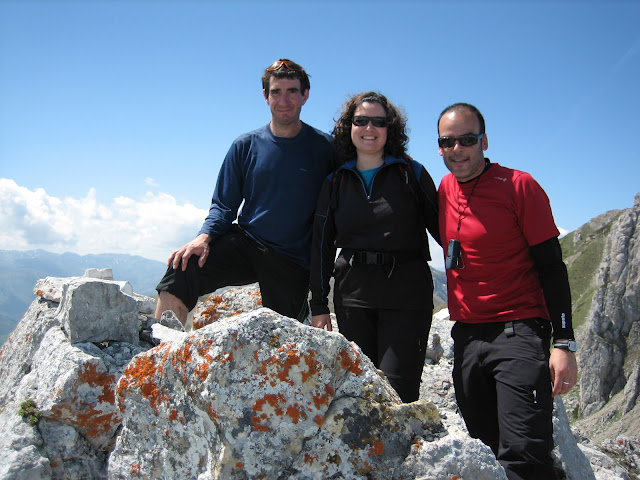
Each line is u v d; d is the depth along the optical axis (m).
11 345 5.66
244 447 2.71
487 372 4.34
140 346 4.74
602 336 131.25
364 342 4.83
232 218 6.25
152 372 3.24
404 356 4.57
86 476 3.96
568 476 6.10
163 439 3.13
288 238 6.05
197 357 2.90
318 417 2.90
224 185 6.28
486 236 4.35
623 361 126.38
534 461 3.76
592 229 181.62
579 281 160.88
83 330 4.40
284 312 6.20
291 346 2.95
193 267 5.83
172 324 5.10
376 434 2.95
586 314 141.00
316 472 2.82
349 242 4.96
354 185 5.10
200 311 7.42
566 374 3.91
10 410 4.30
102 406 4.06
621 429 108.44
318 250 5.30
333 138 6.20
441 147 4.65
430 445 2.97
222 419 2.73
